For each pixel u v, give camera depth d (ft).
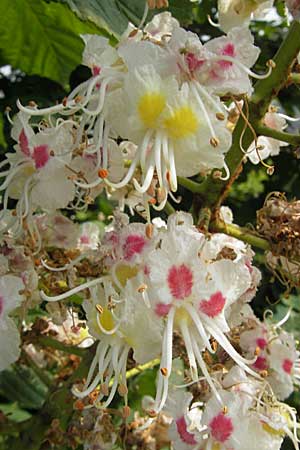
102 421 0.68
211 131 0.57
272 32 1.42
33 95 1.20
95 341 0.70
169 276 0.58
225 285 0.59
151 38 0.61
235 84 0.59
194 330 0.59
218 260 0.61
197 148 0.58
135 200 0.69
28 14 0.94
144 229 0.61
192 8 0.84
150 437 0.76
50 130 0.63
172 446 0.63
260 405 0.64
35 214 0.71
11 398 1.01
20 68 1.03
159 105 0.57
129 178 0.58
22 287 0.63
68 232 0.70
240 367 0.62
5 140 1.11
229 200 1.42
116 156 0.62
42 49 0.99
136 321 0.58
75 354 0.76
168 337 0.57
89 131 0.61
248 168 1.36
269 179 1.41
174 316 0.58
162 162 0.58
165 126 0.58
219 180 0.68
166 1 0.64
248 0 0.72
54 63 1.02
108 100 0.59
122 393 0.59
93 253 0.63
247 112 0.65
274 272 0.71
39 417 0.73
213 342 0.60
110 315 0.60
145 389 0.98
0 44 1.00
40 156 0.63
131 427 0.71
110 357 0.60
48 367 0.92
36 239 0.68
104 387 0.60
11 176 0.65
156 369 0.99
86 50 0.61
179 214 0.60
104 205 1.22
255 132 0.68
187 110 0.57
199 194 0.69
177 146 0.58
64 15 0.91
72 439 0.70
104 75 0.59
